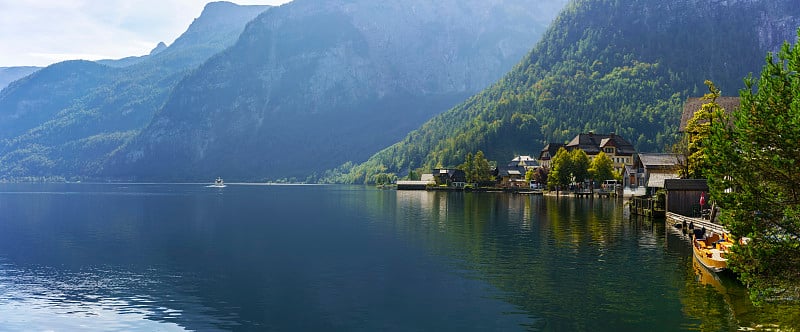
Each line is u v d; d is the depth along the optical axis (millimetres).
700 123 82375
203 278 47219
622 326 32438
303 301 39625
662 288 40562
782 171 25328
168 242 68562
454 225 83500
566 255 54906
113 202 159125
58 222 95625
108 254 59781
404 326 33844
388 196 193250
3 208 131500
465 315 35594
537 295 39594
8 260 56312
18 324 35062
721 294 38469
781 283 26344
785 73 26594
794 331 30344
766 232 26609
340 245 64250
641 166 127250
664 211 86938
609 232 72375
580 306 36594
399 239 68688
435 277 45969
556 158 168500
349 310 37312
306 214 110312
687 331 31016
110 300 40375
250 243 67062
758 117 26453
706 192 79938
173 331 33656
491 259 53312
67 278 47594
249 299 40344
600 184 177250
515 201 146125
